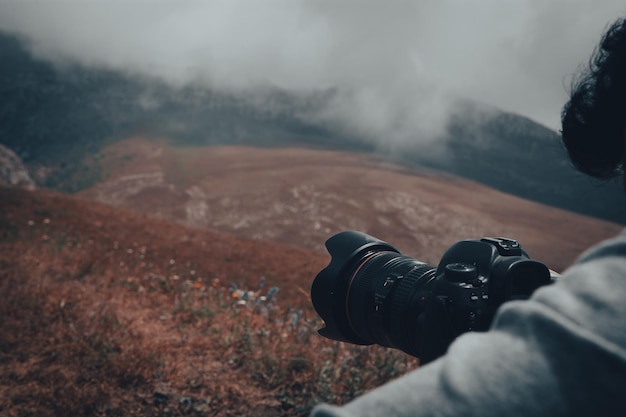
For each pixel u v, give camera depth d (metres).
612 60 0.74
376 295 1.63
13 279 7.35
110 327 5.81
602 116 0.75
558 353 0.58
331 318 1.79
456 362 0.62
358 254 1.78
